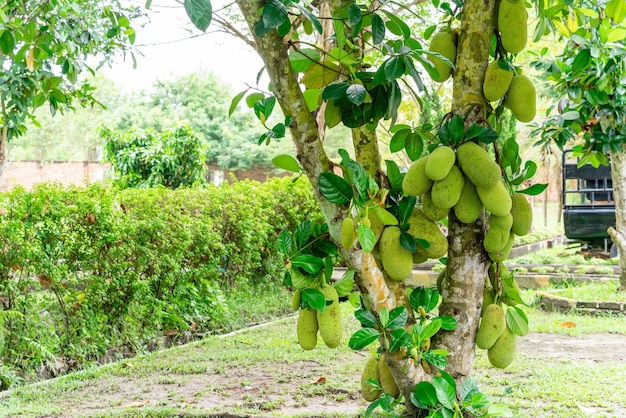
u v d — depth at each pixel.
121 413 3.91
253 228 8.66
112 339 6.18
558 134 6.32
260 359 5.45
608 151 6.25
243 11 2.35
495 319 2.85
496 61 2.77
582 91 6.08
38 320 5.48
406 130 3.01
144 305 6.49
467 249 2.90
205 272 7.44
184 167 13.91
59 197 5.87
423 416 2.95
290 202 9.76
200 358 5.55
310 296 2.68
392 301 2.88
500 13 2.77
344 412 3.83
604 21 4.33
